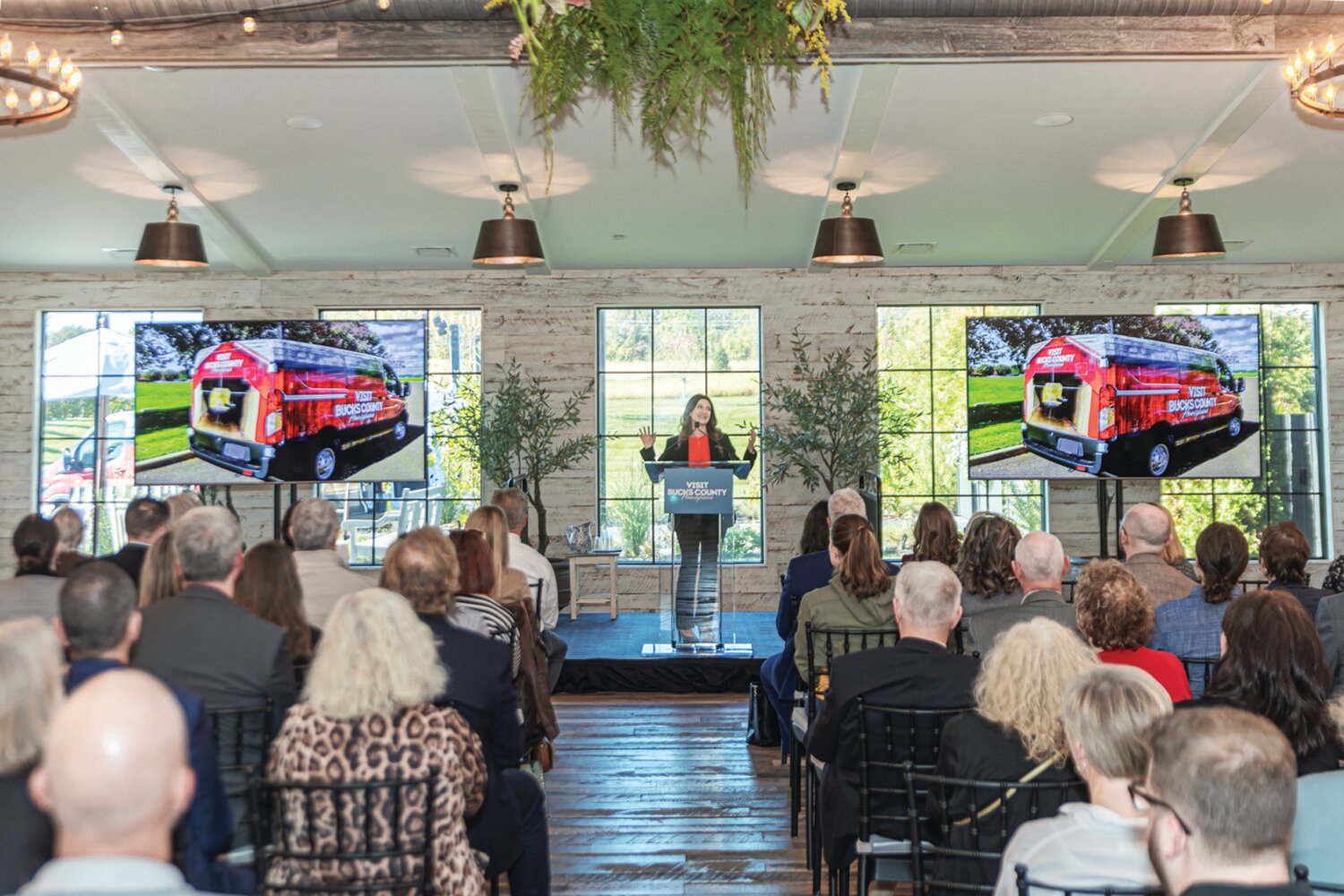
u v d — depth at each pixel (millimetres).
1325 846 1720
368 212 8555
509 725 2801
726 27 2070
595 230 9008
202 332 9070
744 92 2145
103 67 5555
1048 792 2207
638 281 10219
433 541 2828
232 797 2537
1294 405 10188
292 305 10203
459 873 2209
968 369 9266
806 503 10156
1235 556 3592
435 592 2783
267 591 3002
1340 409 10086
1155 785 1233
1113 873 1716
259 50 5395
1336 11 5230
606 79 2111
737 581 10133
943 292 10195
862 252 7031
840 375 9844
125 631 2256
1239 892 1141
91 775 1171
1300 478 10164
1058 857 1746
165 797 1216
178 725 1251
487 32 5445
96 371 10250
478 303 10219
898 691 2838
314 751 2148
